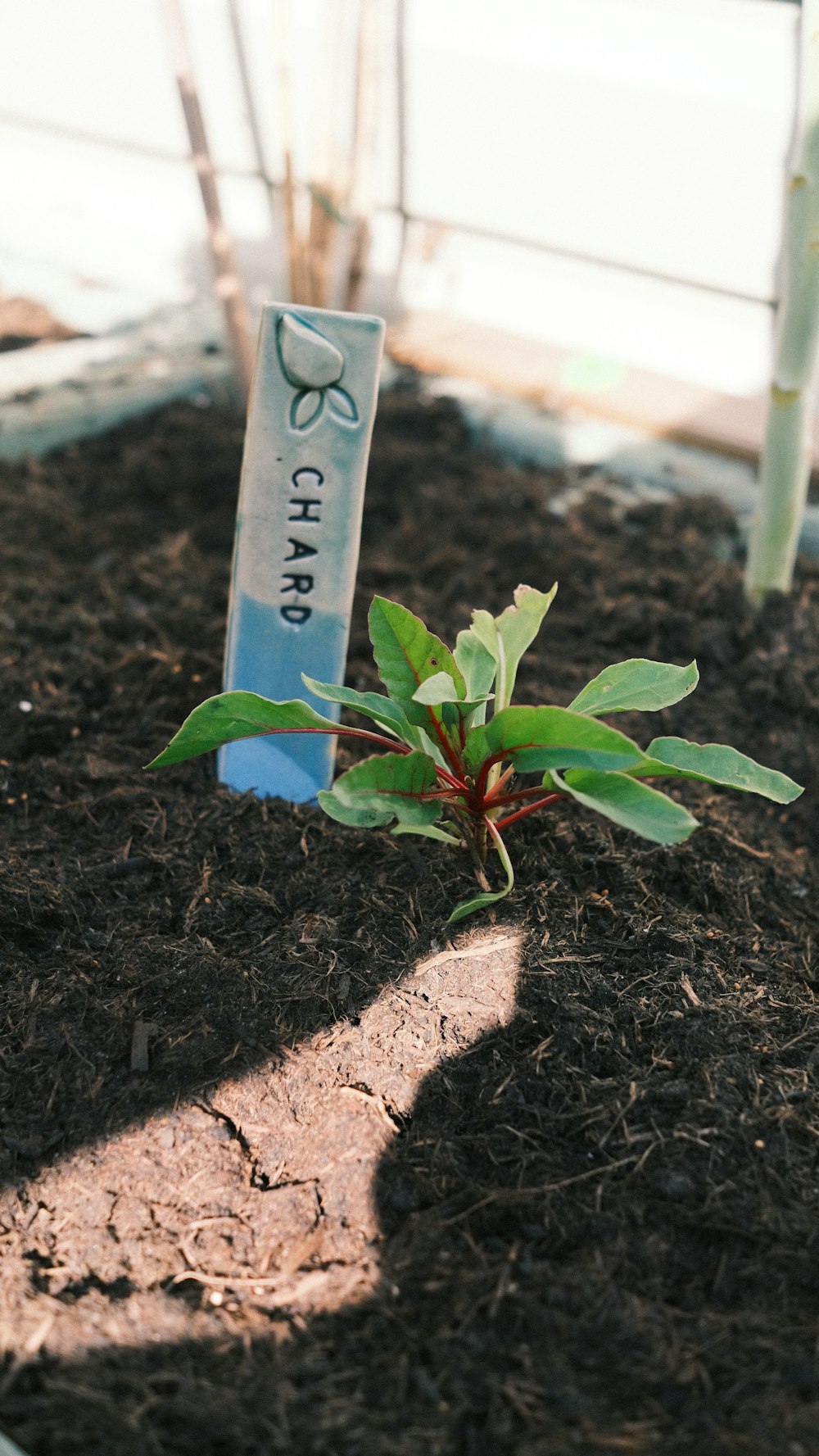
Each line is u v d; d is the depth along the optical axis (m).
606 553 0.48
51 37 0.65
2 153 0.72
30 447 0.54
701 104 0.52
